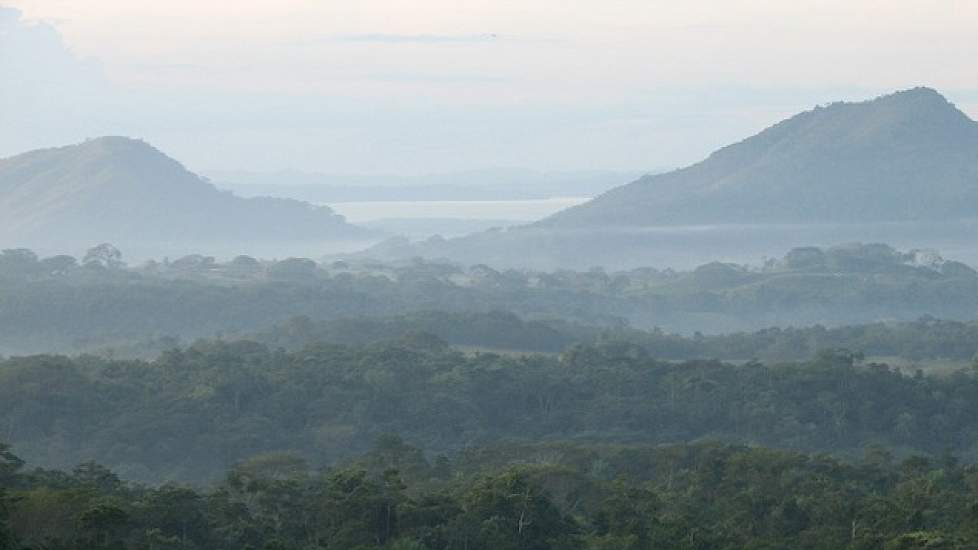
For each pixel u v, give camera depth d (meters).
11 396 172.50
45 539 97.69
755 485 129.50
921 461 139.12
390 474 120.06
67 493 102.62
